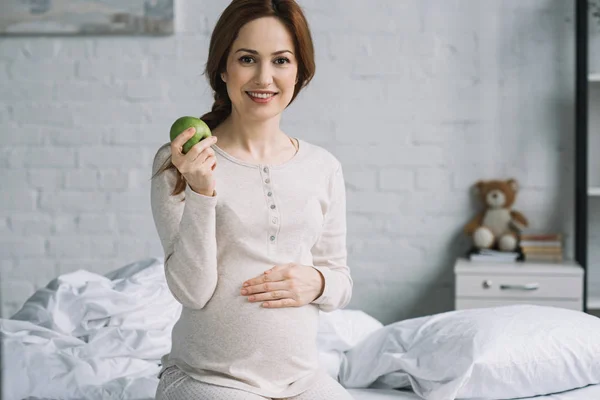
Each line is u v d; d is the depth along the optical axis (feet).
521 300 10.85
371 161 12.09
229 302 5.46
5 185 12.23
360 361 7.54
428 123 12.02
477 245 11.69
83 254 12.26
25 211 12.24
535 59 11.85
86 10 12.01
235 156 5.73
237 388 5.33
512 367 6.72
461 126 11.98
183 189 5.43
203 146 5.09
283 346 5.50
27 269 12.27
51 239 12.26
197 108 12.16
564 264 11.18
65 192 12.22
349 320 8.53
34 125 12.18
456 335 7.01
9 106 12.17
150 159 12.18
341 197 6.17
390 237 12.14
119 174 12.19
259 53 5.52
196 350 5.48
